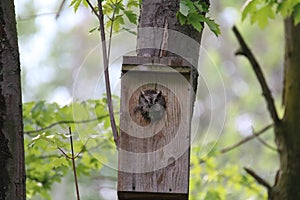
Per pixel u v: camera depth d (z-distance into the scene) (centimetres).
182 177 652
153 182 650
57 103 1056
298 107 990
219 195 1224
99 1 693
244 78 3119
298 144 977
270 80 2939
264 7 895
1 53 675
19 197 662
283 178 976
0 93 670
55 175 1076
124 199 656
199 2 701
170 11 674
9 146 664
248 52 995
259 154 2241
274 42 2983
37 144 948
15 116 671
